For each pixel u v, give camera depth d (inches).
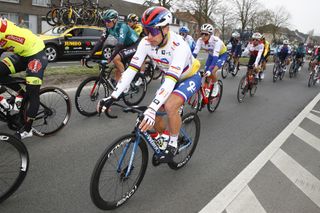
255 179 123.8
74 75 274.8
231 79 401.7
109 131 165.9
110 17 190.1
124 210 97.6
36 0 1064.8
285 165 139.6
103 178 92.2
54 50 410.9
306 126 207.0
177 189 112.7
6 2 991.0
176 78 98.7
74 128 164.2
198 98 202.8
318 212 102.8
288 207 104.7
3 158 101.2
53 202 98.0
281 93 332.2
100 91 189.8
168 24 96.3
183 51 101.7
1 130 147.5
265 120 215.9
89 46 449.1
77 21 525.3
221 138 172.1
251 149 157.9
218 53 199.0
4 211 91.6
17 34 116.0
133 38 213.2
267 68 590.6
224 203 104.9
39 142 141.6
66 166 122.1
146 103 231.3
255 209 102.3
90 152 137.3
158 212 98.0
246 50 306.0
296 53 480.1
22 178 97.1
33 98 124.9
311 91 365.1
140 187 112.1
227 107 245.4
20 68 128.0
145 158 103.6
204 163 136.9
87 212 94.7
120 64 205.2
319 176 130.5
